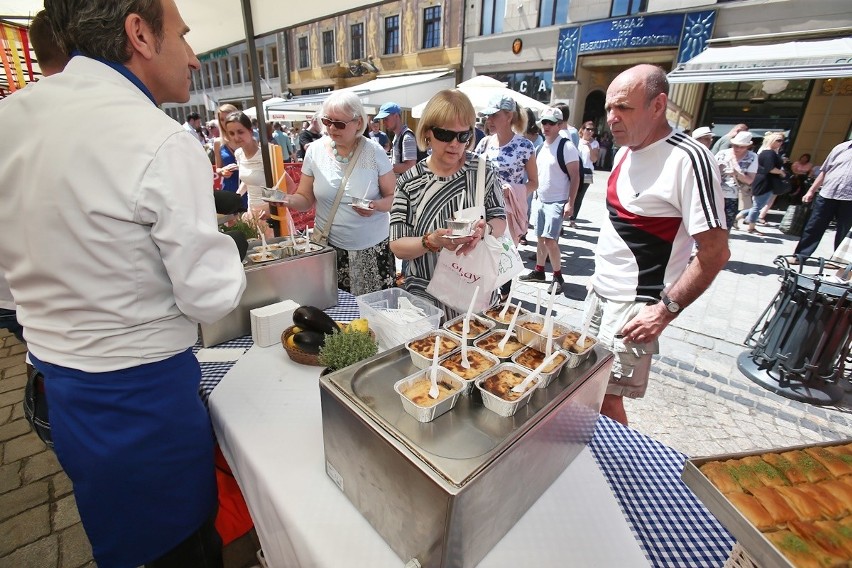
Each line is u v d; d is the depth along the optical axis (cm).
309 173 240
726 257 145
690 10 1084
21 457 221
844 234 465
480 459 70
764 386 291
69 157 78
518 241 364
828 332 268
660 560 81
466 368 98
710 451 236
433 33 1614
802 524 62
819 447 78
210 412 123
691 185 145
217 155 505
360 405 83
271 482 94
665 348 337
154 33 90
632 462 105
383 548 80
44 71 129
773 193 666
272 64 2178
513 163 349
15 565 169
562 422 90
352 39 1856
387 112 574
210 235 89
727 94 1081
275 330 153
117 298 88
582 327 106
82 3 82
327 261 184
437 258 175
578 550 81
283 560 92
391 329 137
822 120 966
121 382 93
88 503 101
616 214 171
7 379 287
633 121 149
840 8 909
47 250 83
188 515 113
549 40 1348
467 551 73
